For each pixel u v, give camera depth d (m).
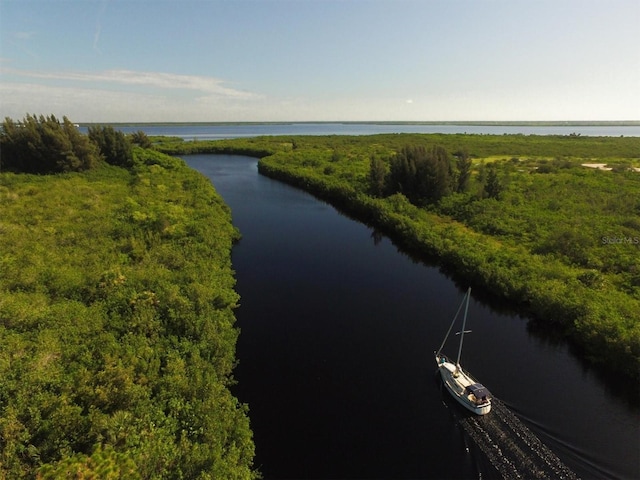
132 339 22.33
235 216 60.47
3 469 14.05
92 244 37.00
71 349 21.00
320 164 98.06
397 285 38.00
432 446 19.81
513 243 43.56
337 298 35.22
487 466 18.58
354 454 19.45
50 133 70.81
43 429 15.76
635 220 47.59
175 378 19.61
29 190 55.69
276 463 18.89
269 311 32.78
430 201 62.47
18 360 19.52
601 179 72.50
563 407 22.23
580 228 45.88
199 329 24.05
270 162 101.44
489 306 34.06
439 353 27.06
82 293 27.84
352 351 27.66
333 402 22.91
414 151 66.38
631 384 23.77
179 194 58.72
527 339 29.20
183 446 16.14
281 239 50.66
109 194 57.47
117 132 86.00
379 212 56.22
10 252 34.06
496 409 22.02
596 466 18.41
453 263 40.12
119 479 13.23
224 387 21.42
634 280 33.12
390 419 21.64
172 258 34.56
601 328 25.84
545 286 31.78
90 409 16.86
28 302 25.45
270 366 25.94
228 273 35.25
